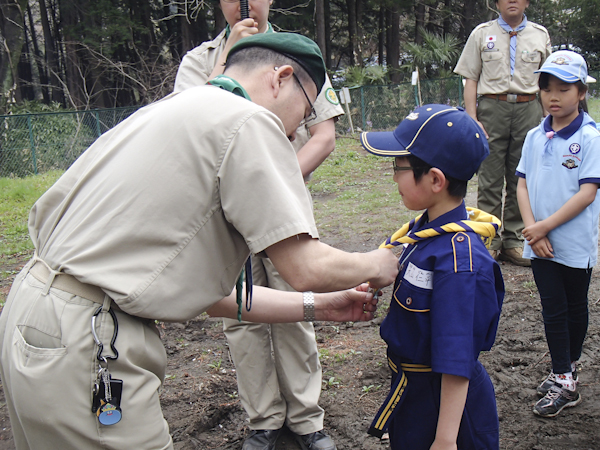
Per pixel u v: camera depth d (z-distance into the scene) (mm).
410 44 21141
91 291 1445
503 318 3764
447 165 1638
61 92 23625
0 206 8711
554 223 2602
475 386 1787
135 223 1407
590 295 4062
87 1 20516
